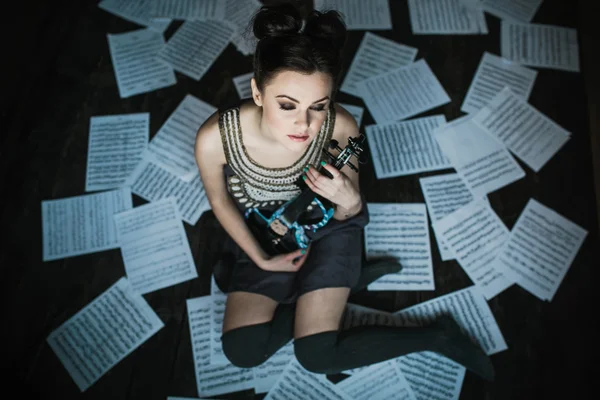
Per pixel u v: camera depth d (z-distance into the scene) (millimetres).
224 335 1502
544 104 2111
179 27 2314
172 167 2010
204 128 1212
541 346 1710
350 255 1498
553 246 1846
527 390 1650
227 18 2328
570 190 1941
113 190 1969
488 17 2316
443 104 2123
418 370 1672
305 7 2328
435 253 1859
